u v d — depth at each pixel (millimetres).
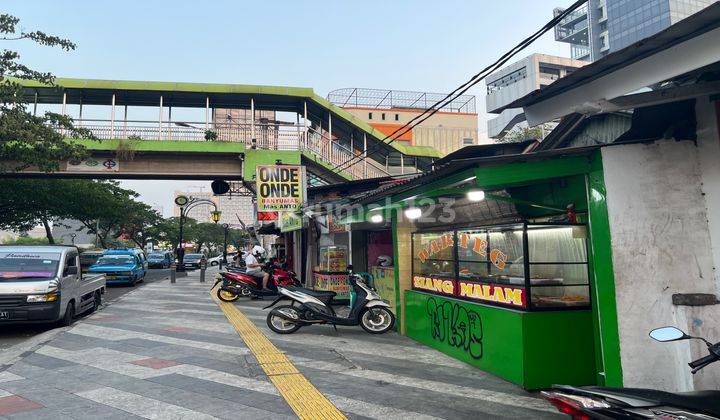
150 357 7188
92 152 24172
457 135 49656
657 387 4637
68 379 6035
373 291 9234
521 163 5008
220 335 8961
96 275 13500
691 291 4727
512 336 5707
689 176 4832
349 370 6371
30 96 24625
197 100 25922
